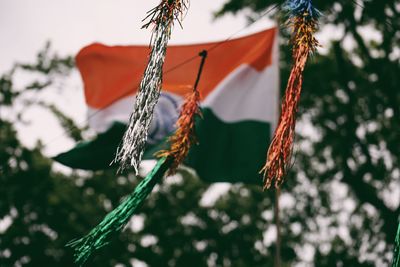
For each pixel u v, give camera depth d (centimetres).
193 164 925
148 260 2677
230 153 945
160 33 278
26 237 2556
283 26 320
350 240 2389
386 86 1909
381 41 1877
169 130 813
